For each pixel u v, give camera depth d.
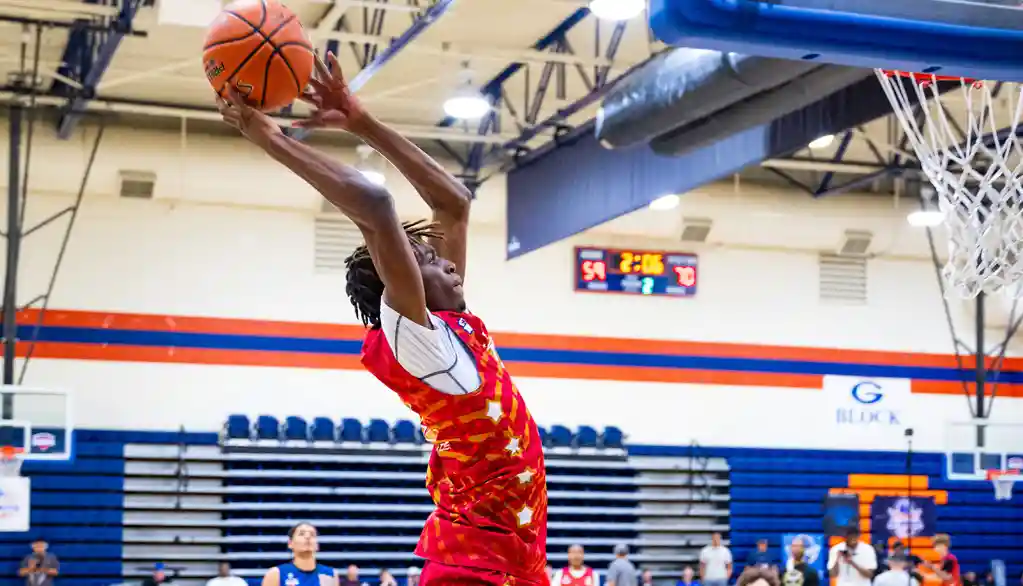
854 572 14.14
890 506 16.39
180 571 13.76
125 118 13.84
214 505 13.94
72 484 13.63
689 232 15.65
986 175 6.03
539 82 13.05
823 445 16.47
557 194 11.99
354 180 2.50
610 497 15.41
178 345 14.28
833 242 16.06
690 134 8.59
